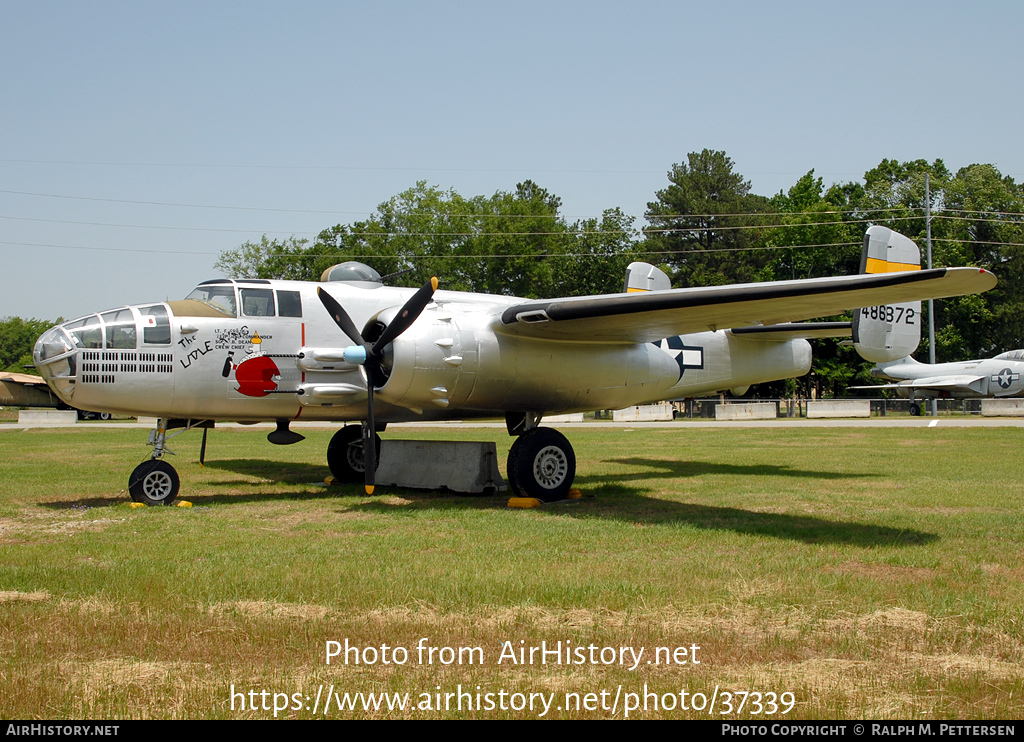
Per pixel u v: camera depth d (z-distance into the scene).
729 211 64.38
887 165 57.69
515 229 59.25
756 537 8.19
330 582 6.29
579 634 5.14
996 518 9.18
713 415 38.31
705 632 5.18
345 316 10.76
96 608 5.60
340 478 13.45
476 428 30.77
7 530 8.80
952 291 8.34
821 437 22.58
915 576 6.60
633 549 7.66
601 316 9.73
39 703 4.10
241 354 10.92
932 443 20.05
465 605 5.71
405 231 60.28
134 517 9.67
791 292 8.63
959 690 4.30
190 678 4.45
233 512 10.07
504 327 10.51
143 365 10.34
